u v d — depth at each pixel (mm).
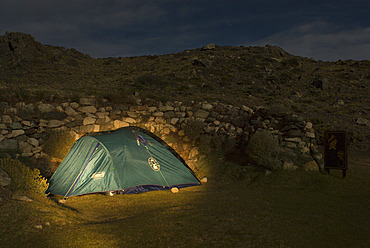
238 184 8656
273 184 8258
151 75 33250
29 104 11594
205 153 11000
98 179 7992
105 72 42969
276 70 38906
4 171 6102
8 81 27859
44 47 46375
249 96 24984
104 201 7277
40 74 35625
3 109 10945
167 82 31031
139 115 13102
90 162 8172
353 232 4836
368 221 5359
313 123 15234
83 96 14180
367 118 17500
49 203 6129
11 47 41375
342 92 28844
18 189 5957
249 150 9703
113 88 26609
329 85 31688
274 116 11258
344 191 7500
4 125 10180
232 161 10125
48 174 9359
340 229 4961
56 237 4434
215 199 7047
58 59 44531
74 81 32781
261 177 8688
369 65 42281
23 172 6484
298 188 7941
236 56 46125
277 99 24297
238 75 35188
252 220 5328
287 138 10023
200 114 13414
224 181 9062
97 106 13125
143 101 14398
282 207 6266
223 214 5691
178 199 7262
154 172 8617
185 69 38031
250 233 4707
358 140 12812
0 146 9469
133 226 5094
